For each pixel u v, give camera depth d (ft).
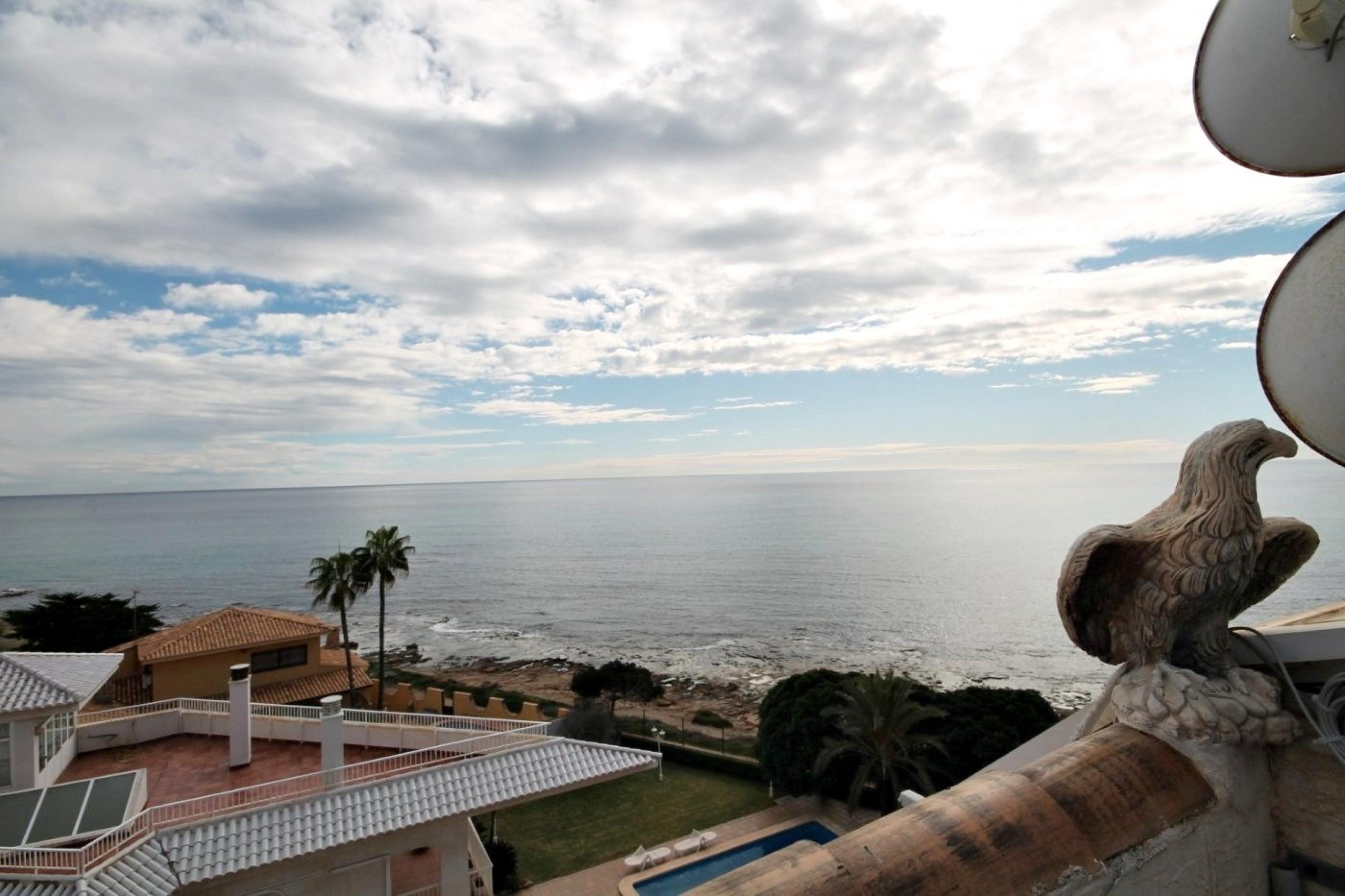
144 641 122.11
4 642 170.60
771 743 97.91
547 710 146.92
